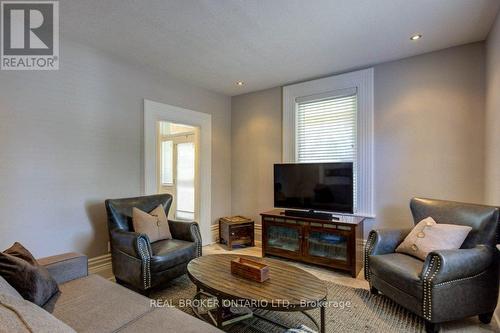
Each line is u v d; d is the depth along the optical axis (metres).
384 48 2.93
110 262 3.09
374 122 3.37
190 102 4.08
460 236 2.21
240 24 2.46
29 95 2.50
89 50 2.92
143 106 3.45
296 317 2.15
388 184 3.27
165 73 3.67
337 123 3.69
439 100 2.98
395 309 2.28
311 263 3.32
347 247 3.06
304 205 3.61
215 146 4.50
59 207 2.69
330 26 2.49
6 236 2.35
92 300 1.57
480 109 2.76
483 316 2.10
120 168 3.20
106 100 3.07
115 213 2.81
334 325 2.05
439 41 2.78
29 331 0.71
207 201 4.34
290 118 4.06
